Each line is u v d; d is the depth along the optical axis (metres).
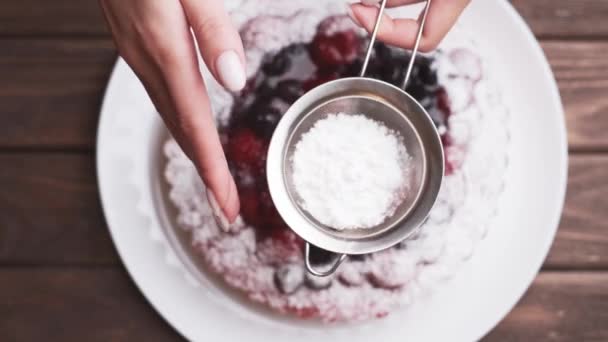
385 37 0.45
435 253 0.50
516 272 0.51
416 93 0.50
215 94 0.50
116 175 0.51
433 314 0.51
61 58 0.55
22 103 0.55
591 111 0.54
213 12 0.40
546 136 0.52
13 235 0.54
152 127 0.52
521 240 0.51
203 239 0.51
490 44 0.52
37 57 0.55
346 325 0.51
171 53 0.40
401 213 0.44
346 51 0.50
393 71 0.50
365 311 0.51
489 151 0.51
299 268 0.50
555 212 0.51
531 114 0.52
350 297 0.51
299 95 0.50
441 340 0.51
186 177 0.51
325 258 0.50
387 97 0.44
